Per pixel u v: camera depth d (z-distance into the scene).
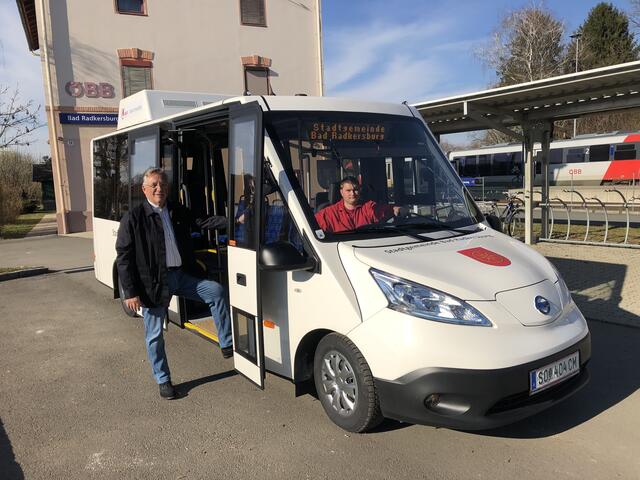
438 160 4.66
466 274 3.46
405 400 3.21
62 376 5.12
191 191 6.22
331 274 3.54
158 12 19.91
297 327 3.83
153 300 4.39
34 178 40.09
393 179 4.36
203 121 4.90
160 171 4.46
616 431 3.73
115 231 7.01
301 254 3.69
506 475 3.23
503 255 3.81
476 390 3.08
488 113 11.20
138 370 5.23
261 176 3.89
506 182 35.72
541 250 11.35
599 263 9.54
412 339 3.18
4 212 23.89
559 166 31.62
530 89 9.20
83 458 3.59
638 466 3.30
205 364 5.31
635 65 7.62
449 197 4.53
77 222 19.44
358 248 3.63
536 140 12.62
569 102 10.76
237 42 21.16
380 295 3.34
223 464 3.46
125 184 6.75
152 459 3.55
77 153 19.23
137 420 4.13
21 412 4.34
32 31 23.59
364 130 4.37
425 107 10.80
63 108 18.86
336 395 3.73
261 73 21.73
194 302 6.01
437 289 3.29
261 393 4.54
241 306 4.21
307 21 22.31
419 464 3.36
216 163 6.19
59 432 3.98
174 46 20.20
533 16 41.84
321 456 3.49
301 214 3.73
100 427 4.04
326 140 4.17
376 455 3.48
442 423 3.17
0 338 6.45
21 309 7.95
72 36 18.83
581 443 3.58
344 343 3.54
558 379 3.33
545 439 3.64
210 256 6.21
